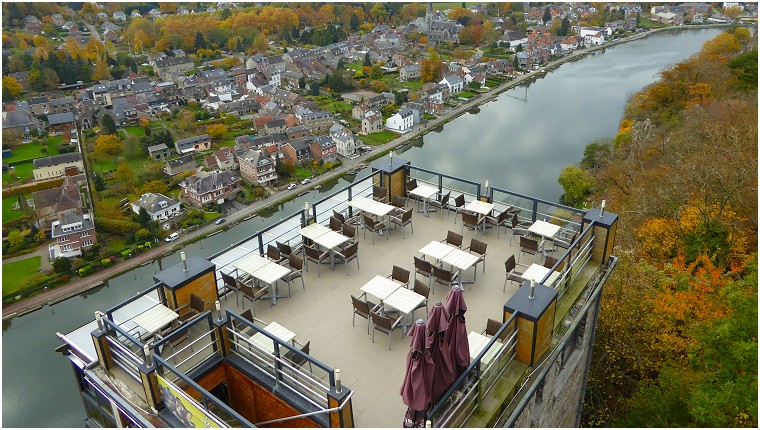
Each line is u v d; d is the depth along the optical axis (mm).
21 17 195000
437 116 116062
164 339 10828
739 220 33250
